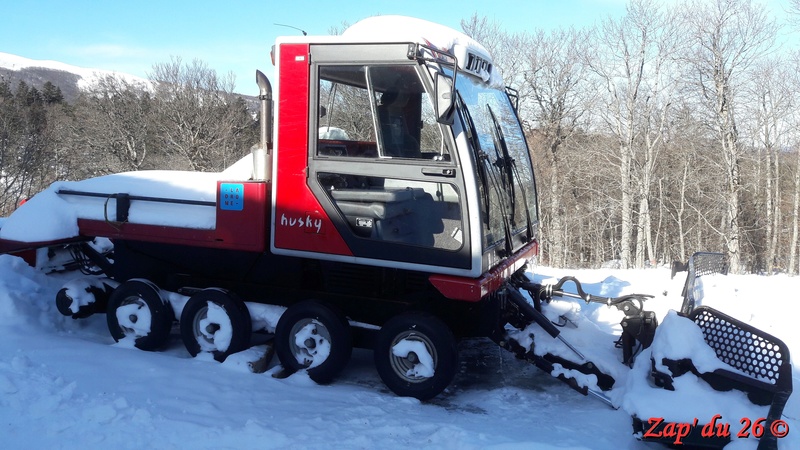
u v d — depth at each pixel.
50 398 4.07
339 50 4.73
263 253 5.34
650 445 4.09
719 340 4.21
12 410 3.93
